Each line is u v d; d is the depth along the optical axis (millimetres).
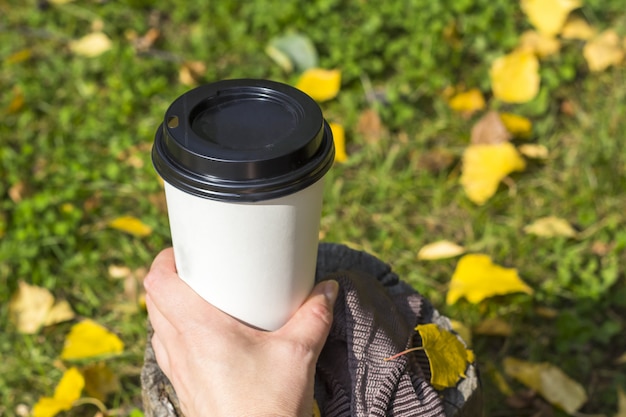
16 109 3111
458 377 1643
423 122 3104
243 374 1377
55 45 3510
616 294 2541
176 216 1351
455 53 3322
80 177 2908
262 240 1322
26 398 2295
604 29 3479
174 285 1484
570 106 3143
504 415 2252
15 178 2881
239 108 1341
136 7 3670
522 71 3047
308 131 1258
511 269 2352
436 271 2578
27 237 2666
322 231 2701
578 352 2418
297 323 1465
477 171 2736
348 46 3361
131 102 3166
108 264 2660
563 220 2691
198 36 3498
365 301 1596
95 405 2283
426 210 2783
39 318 2428
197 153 1213
